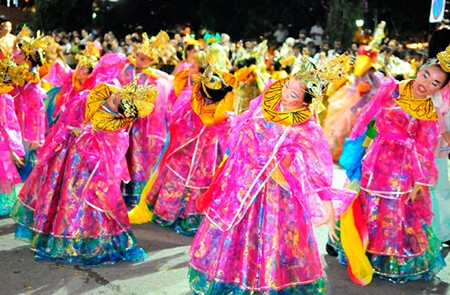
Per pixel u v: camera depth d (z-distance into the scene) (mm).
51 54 6207
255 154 3111
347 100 7750
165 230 4879
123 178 4105
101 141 3850
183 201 4812
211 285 3094
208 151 4746
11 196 5078
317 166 3051
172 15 20656
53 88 6945
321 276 3201
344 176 7145
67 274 3820
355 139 4012
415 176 3779
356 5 14789
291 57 8188
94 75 4582
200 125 4758
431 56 4375
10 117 4801
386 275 3896
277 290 3037
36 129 5219
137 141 5441
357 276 3861
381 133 3857
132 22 20344
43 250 3982
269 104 3049
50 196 3918
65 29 18094
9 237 4512
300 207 3123
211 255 3211
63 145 3916
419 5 18641
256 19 18578
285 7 18422
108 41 13922
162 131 5477
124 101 3688
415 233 3885
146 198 5020
